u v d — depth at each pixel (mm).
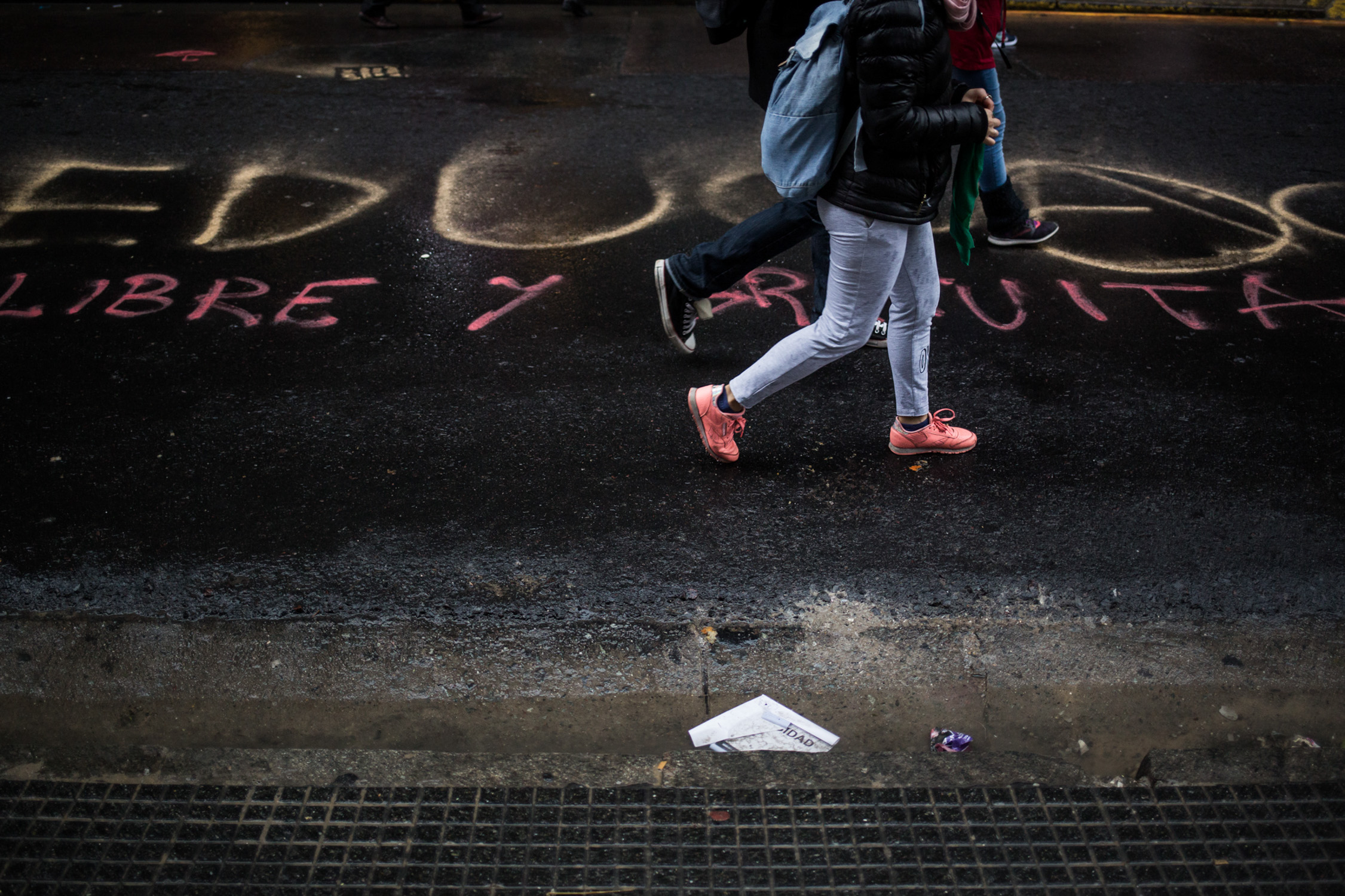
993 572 2824
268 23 8438
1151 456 3344
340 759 2289
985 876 2068
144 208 5023
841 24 2455
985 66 4387
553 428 3422
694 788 2240
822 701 2463
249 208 5062
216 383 3625
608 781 2256
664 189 5426
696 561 2836
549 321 4113
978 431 3453
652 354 3889
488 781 2248
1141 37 8867
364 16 8375
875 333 3875
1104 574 2830
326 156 5730
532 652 2543
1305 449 3406
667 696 2463
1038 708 2473
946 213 5148
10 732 2373
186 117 6207
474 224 4969
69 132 5922
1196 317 4246
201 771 2256
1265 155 6133
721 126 6336
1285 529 3029
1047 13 9766
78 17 8445
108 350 3811
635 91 6922
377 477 3160
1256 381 3795
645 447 3336
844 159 2605
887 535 2955
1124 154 6086
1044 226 4816
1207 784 2283
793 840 2133
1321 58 8336
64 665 2484
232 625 2590
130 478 3117
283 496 3061
